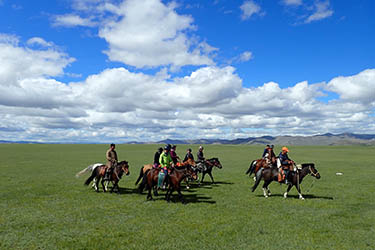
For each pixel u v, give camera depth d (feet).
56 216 38.47
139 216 38.63
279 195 54.65
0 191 56.13
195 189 61.11
